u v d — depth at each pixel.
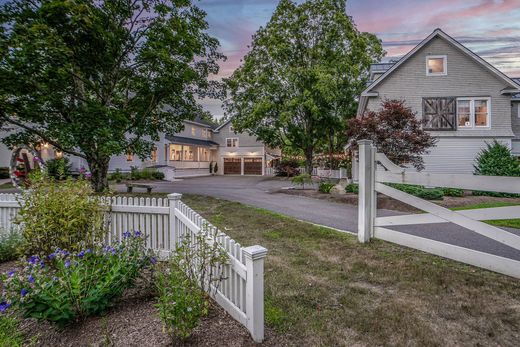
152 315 2.59
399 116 10.83
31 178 3.93
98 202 4.09
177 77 10.41
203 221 3.15
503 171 11.80
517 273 3.26
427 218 4.20
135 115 11.42
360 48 19.62
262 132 23.19
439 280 3.35
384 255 4.27
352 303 2.85
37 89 8.55
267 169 30.94
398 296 3.00
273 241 5.12
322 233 5.61
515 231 5.75
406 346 2.18
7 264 3.98
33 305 2.28
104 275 2.69
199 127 30.47
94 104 9.20
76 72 9.01
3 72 7.73
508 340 2.25
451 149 13.75
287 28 20.31
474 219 3.62
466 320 2.53
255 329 2.22
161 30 9.62
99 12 8.83
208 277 2.99
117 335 2.30
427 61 13.93
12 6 8.36
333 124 21.62
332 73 18.67
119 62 10.16
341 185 12.87
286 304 2.84
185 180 21.77
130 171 21.11
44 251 3.45
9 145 10.20
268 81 20.28
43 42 7.36
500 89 13.41
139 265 3.00
